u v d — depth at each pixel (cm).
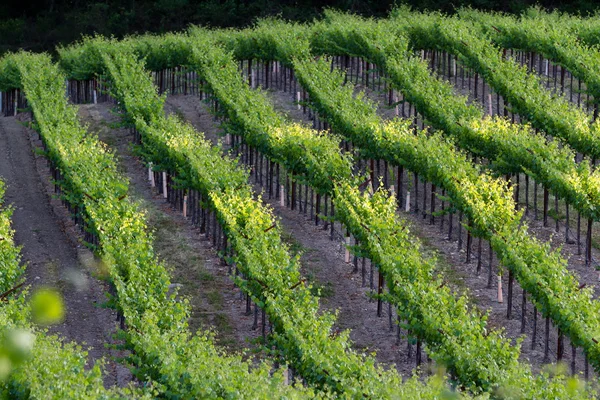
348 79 19538
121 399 6225
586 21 18950
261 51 19550
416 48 19000
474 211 10212
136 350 7362
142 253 9150
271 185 13738
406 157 12281
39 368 6412
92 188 11212
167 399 6644
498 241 9381
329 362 6938
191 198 13212
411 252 9269
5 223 10300
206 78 16738
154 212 13500
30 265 11712
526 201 12300
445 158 11338
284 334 7881
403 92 15638
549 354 9069
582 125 12744
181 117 18438
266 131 13212
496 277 10825
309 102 16188
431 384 6275
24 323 7419
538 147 11819
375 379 6675
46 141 14162
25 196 14738
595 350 7644
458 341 7506
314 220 12862
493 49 16725
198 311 10162
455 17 19750
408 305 8238
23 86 19800
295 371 7706
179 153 12181
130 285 8462
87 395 6109
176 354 6994
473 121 13138
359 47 18738
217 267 11375
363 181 11550
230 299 10488
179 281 11000
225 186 11356
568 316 7981
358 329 9662
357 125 13300
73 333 9731
